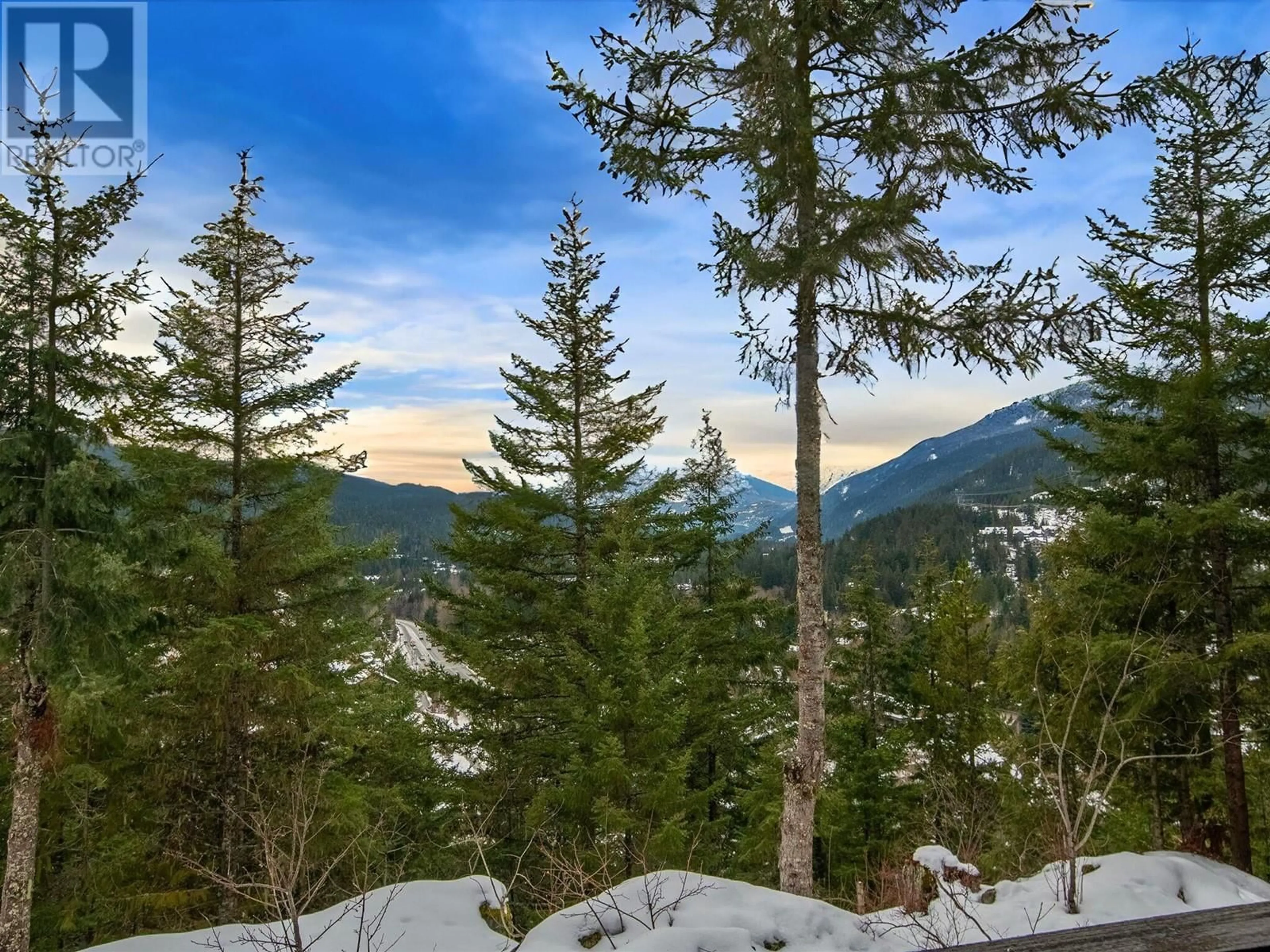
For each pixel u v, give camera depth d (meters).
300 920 4.77
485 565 14.13
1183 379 9.00
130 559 7.94
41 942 9.87
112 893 9.84
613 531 13.45
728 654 16.12
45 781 9.70
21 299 7.57
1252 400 9.04
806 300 7.24
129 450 9.12
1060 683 10.77
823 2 6.45
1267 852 11.15
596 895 5.20
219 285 10.45
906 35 6.77
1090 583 9.80
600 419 14.31
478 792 12.80
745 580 17.52
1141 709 8.88
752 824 13.73
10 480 7.35
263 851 5.61
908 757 17.34
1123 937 2.37
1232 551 9.02
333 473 10.91
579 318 14.09
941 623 17.14
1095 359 6.64
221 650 9.40
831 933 4.62
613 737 10.36
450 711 14.33
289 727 10.50
